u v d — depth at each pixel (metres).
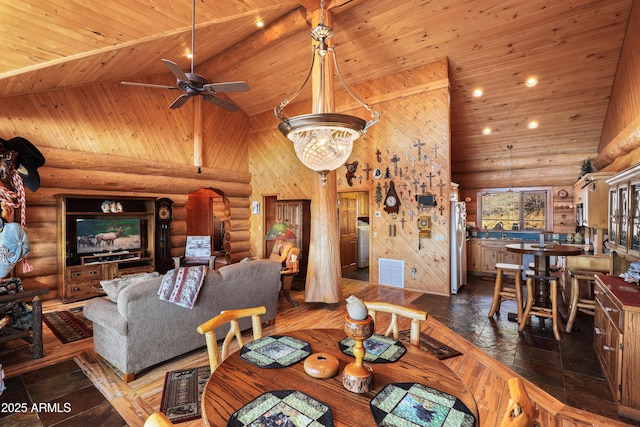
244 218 8.02
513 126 6.23
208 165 7.21
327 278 4.56
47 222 4.97
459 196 7.85
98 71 4.68
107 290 2.88
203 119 7.12
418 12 4.59
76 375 2.69
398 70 5.65
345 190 6.35
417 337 1.83
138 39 3.90
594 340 3.16
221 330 3.22
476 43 4.83
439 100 5.30
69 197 4.85
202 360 2.95
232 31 5.01
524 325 3.69
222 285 3.15
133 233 5.81
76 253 5.14
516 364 2.91
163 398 2.33
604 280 2.87
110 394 2.41
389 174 5.83
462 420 1.08
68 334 3.59
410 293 5.41
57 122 5.02
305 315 4.23
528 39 4.58
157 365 2.84
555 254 3.66
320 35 1.68
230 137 7.69
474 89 5.61
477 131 6.59
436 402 1.18
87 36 3.46
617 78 4.63
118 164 5.65
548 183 6.86
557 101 5.43
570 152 6.55
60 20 3.06
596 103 5.28
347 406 1.16
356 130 1.60
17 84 4.03
